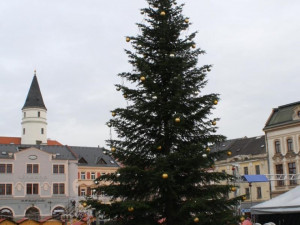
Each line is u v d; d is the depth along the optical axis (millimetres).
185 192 13328
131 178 13000
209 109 13781
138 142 14016
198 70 14266
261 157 54875
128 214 12906
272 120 54062
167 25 14438
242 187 55906
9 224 34844
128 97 13992
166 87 14016
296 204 12977
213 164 13648
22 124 93375
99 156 75750
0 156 64500
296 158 49969
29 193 64688
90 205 13109
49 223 36312
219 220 12812
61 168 67438
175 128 13344
